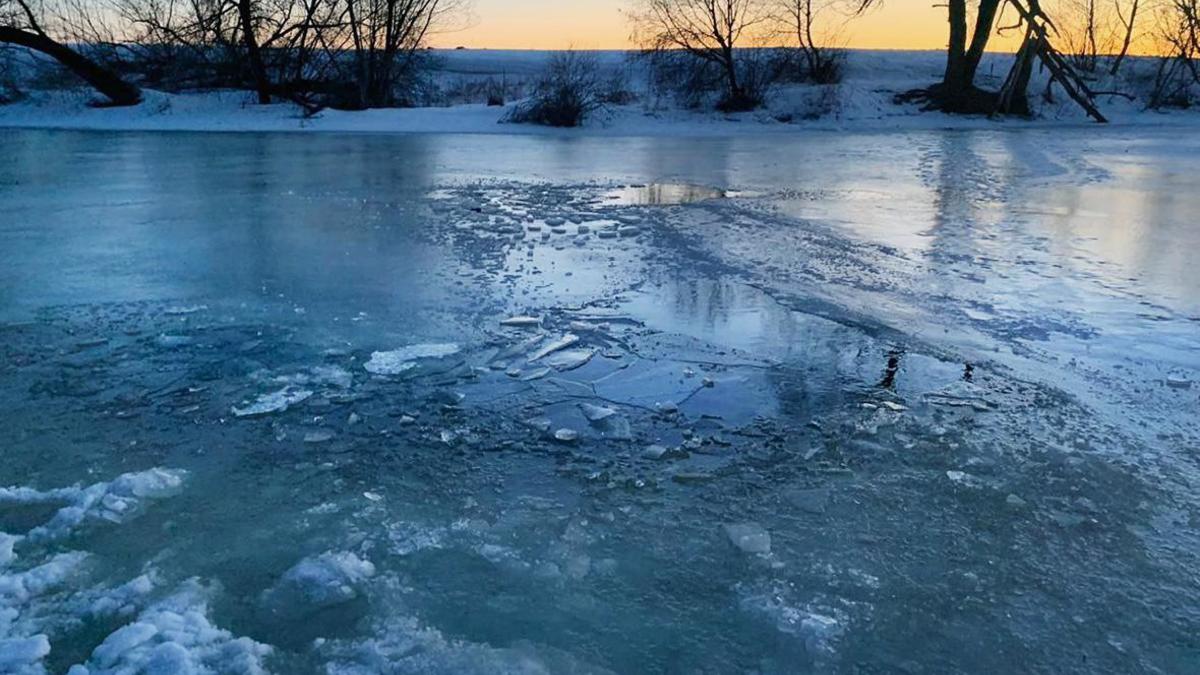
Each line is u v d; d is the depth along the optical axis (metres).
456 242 8.75
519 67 69.75
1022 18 31.59
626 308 6.45
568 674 2.65
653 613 2.96
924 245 8.69
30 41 28.05
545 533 3.44
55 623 2.85
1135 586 3.11
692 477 3.89
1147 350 5.49
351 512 3.59
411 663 2.68
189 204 11.20
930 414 4.56
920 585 3.11
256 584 3.10
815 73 34.53
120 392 4.83
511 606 2.99
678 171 15.82
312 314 6.26
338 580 3.08
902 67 44.03
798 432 4.37
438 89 38.66
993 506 3.64
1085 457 4.07
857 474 3.93
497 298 6.68
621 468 4.00
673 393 4.87
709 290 6.95
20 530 3.42
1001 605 3.00
